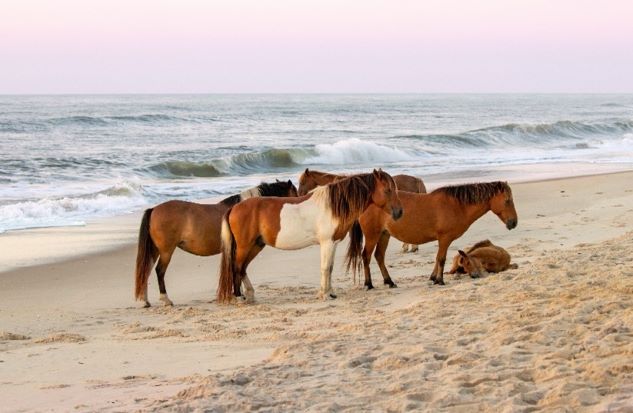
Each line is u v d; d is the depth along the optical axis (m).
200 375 6.96
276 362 7.00
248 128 59.88
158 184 28.00
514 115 95.88
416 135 48.78
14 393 6.81
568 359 6.32
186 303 12.08
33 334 10.04
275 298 11.90
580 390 5.29
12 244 17.08
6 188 25.33
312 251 16.28
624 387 5.40
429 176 30.48
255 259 15.43
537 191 24.45
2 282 13.74
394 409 5.41
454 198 11.72
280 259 15.42
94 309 11.72
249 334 9.04
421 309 9.41
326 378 6.32
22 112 80.00
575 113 102.50
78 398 6.43
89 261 15.64
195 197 24.72
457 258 12.75
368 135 54.66
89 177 28.91
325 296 11.52
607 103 157.38
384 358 6.80
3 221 19.95
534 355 6.56
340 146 39.22
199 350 8.30
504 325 7.79
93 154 36.25
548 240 15.84
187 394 6.09
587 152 44.09
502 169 33.47
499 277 11.16
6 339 9.64
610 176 28.73
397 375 6.27
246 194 12.45
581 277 10.42
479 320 8.32
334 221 11.24
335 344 7.54
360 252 12.11
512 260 13.56
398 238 12.00
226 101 160.38
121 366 7.73
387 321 8.85
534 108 124.94
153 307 11.75
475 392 5.64
